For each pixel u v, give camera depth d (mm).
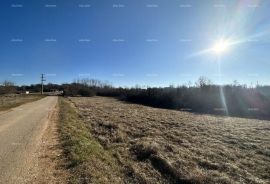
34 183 7043
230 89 34688
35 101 46781
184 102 37406
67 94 81125
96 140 12906
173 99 39812
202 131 16531
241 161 9938
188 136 14570
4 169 8102
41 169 8125
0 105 33781
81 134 13516
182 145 12305
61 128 15234
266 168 9156
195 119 23047
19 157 9375
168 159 9570
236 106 32281
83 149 10031
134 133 15180
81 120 20031
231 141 13516
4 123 17734
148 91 48438
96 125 17797
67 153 9766
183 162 9320
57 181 7184
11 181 7160
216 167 9016
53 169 8125
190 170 8500
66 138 12281
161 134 14977
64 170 8047
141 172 8234
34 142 11758
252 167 9297
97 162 8719
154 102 43844
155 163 9234
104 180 7262
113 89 81750
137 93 54469
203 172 8445
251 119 24406
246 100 32219
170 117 24031
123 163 9133
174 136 14344
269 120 23859
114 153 10359
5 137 12867
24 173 7773
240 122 21688
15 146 10992
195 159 9859
